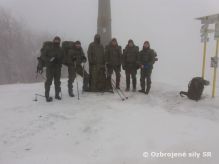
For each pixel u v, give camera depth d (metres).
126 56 9.29
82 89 9.46
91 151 5.34
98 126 6.38
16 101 8.47
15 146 5.55
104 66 9.24
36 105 7.95
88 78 9.33
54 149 5.43
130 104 8.05
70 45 8.61
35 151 5.36
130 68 9.38
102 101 8.30
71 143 5.67
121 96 8.90
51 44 8.05
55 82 8.44
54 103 8.10
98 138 5.84
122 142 5.65
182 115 7.25
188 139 5.80
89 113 7.21
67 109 7.53
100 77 9.26
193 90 8.66
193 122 6.72
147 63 9.09
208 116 7.21
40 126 6.43
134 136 5.91
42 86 10.72
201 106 8.05
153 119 6.86
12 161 5.00
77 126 6.41
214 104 8.25
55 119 6.81
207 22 9.24
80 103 8.09
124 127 6.35
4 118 6.94
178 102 8.42
